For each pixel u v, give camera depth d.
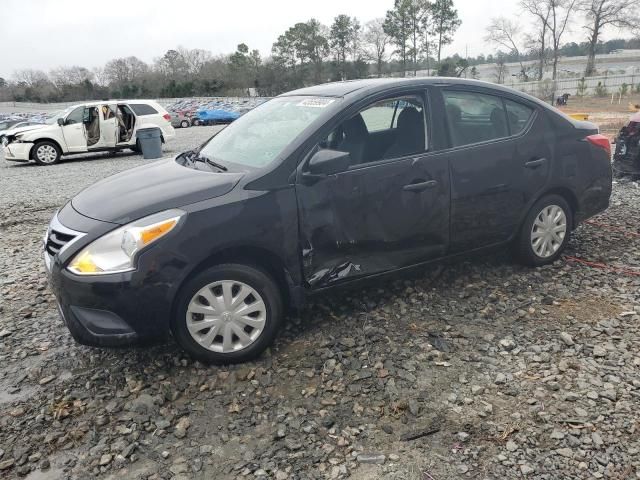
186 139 23.20
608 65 93.06
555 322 3.89
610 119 21.42
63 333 4.10
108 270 3.14
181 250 3.21
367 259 3.88
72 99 84.81
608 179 5.04
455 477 2.53
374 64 79.38
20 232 7.41
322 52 79.38
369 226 3.81
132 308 3.17
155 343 3.35
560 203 4.77
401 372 3.34
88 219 3.35
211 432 2.91
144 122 17.02
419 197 3.97
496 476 2.52
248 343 3.51
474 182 4.20
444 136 4.12
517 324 3.89
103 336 3.20
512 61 83.06
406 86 4.08
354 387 3.22
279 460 2.68
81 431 2.95
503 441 2.74
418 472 2.57
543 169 4.54
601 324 3.83
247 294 3.46
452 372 3.34
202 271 3.35
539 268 4.82
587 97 40.50
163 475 2.62
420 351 3.58
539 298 4.27
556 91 40.75
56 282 3.27
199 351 3.42
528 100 4.61
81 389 3.35
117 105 16.55
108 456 2.76
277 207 3.47
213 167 3.88
